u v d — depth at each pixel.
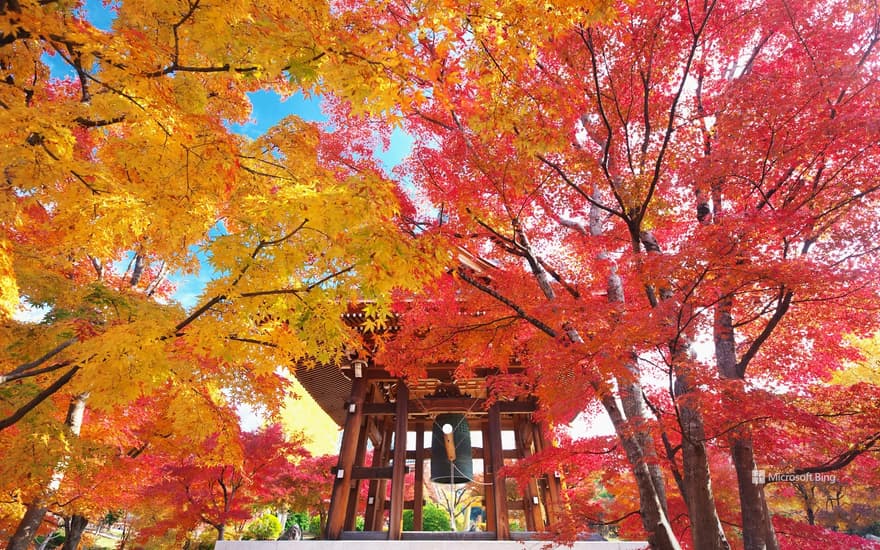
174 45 4.49
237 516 15.81
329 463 21.62
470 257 7.40
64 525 15.17
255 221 4.36
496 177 6.56
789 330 7.03
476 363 8.24
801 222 4.86
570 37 6.28
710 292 5.19
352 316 10.37
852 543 6.18
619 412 6.00
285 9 4.45
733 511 7.89
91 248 5.56
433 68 4.52
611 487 9.38
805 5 6.22
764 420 5.00
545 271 7.54
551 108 5.64
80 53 4.54
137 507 15.51
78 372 4.88
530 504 13.86
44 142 4.30
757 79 6.41
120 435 9.52
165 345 4.62
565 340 6.15
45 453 6.34
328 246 4.57
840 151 5.64
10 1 3.75
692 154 7.16
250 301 4.66
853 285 5.39
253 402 7.43
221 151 4.82
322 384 15.13
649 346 5.06
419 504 15.04
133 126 4.63
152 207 4.87
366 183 4.67
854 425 5.59
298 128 5.94
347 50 4.21
